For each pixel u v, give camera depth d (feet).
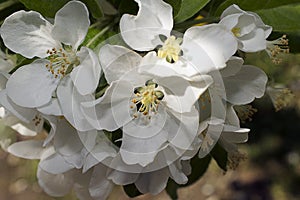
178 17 0.74
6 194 2.98
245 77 0.73
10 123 0.83
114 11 0.80
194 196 2.80
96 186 0.78
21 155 0.84
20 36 0.71
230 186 2.79
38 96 0.71
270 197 2.69
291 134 2.48
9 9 0.84
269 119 2.43
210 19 0.77
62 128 0.73
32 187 2.96
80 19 0.69
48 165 0.78
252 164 2.74
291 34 0.86
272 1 0.79
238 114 0.81
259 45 0.70
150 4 0.66
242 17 0.69
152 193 0.78
